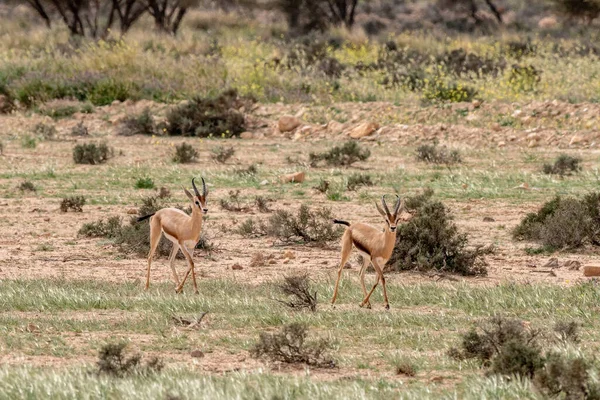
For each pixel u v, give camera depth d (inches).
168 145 3262.8
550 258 1796.3
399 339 1212.5
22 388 929.5
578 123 3280.0
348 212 2215.8
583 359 1018.7
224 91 3641.7
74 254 1871.3
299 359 1106.1
